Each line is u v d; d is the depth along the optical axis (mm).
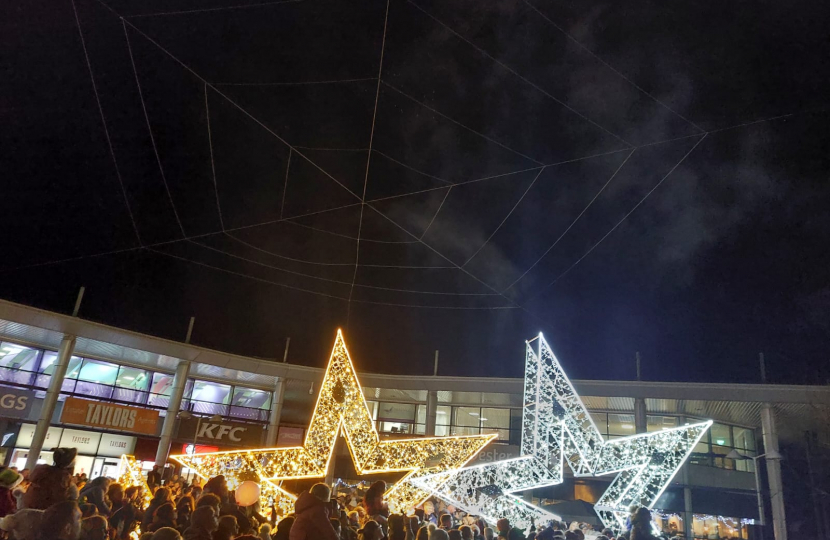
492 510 10047
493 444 30469
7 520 3527
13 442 25781
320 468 8797
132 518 6777
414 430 33469
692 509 26438
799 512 28000
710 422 10430
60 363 24312
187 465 8305
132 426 27797
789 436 29266
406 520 6887
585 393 26688
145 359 29156
